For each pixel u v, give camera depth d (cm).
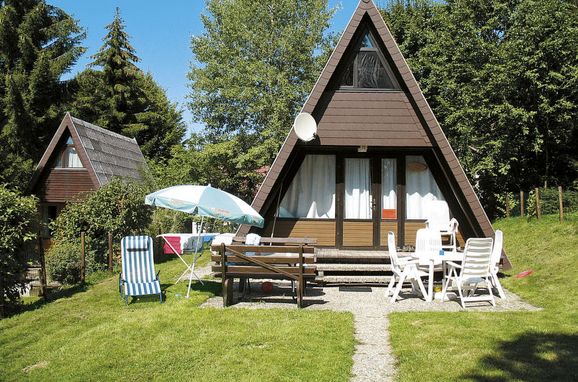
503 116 2078
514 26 2178
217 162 3306
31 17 3130
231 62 3484
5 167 2553
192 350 678
